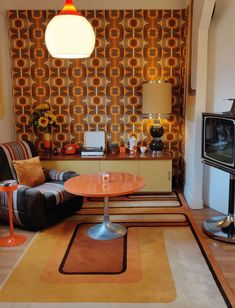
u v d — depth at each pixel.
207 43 3.79
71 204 3.84
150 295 2.33
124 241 3.20
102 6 4.61
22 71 4.76
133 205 4.21
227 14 3.57
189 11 4.34
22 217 3.38
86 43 2.81
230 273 2.62
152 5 4.61
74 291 2.39
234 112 3.15
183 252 2.96
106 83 4.81
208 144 3.49
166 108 4.50
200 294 2.34
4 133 4.58
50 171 4.12
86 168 4.57
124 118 4.91
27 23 4.63
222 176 3.86
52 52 2.84
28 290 2.41
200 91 3.87
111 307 2.21
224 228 3.31
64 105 4.87
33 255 2.94
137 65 4.76
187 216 3.83
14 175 3.79
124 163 4.56
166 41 4.70
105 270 2.67
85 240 3.23
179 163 5.00
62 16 2.75
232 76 3.60
